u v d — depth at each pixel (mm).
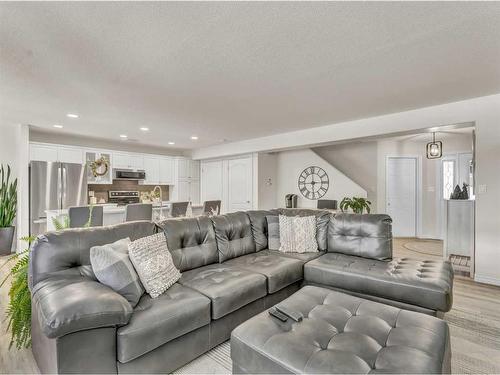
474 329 2256
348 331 1418
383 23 1851
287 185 6891
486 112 3297
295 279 2592
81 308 1326
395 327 1441
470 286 3234
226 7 1675
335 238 3068
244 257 2844
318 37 2021
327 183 6305
